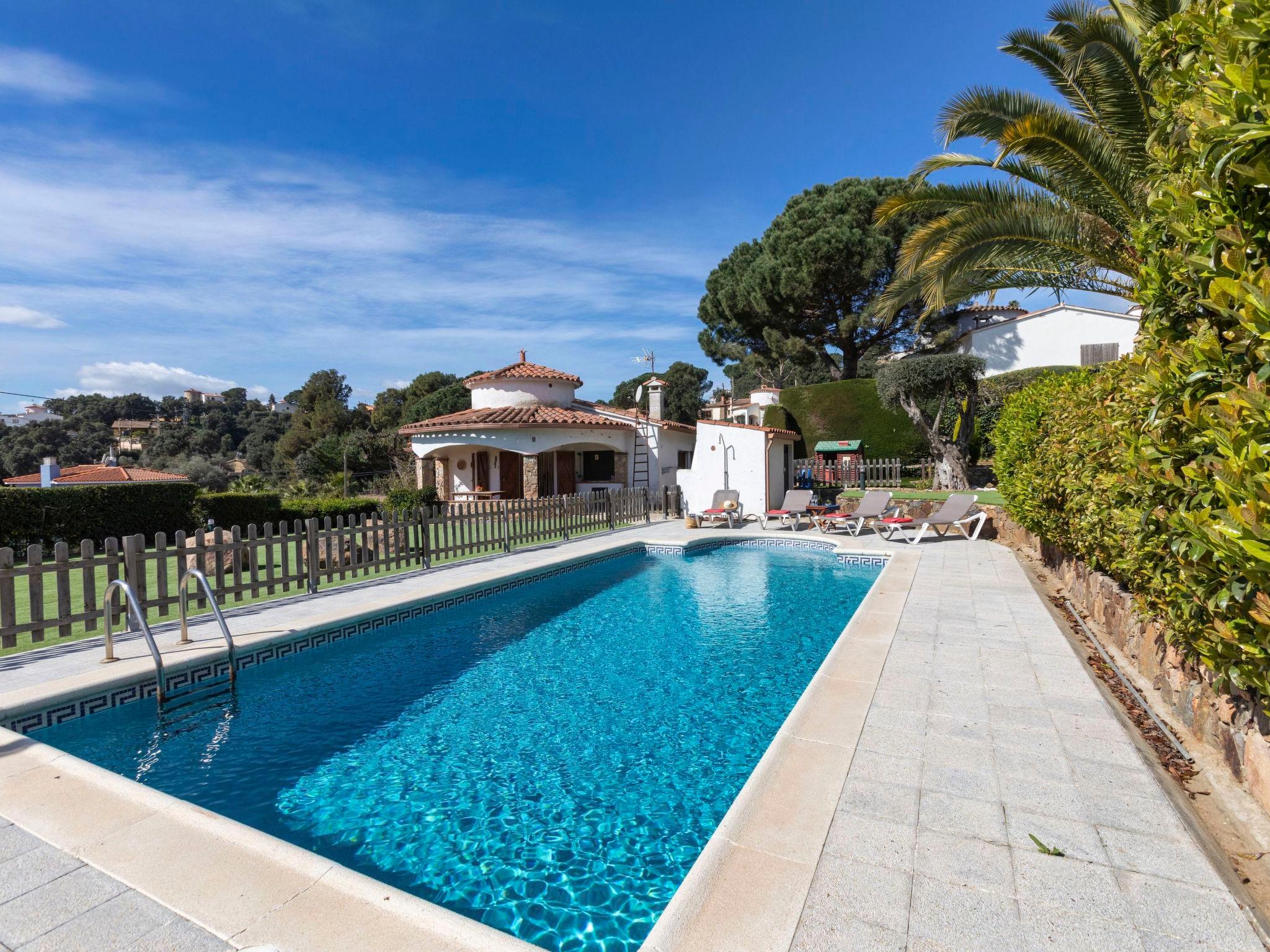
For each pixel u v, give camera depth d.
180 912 2.36
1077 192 9.87
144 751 4.93
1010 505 11.65
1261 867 2.59
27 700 4.72
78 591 9.62
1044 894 2.37
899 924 2.22
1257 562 2.18
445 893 3.28
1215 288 2.29
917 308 30.72
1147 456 3.11
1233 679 2.86
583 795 4.27
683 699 5.94
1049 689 4.65
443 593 8.80
